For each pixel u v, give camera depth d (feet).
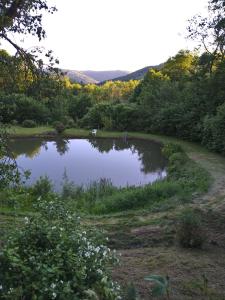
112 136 138.92
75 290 13.17
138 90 193.98
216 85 38.52
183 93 128.47
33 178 70.38
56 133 144.77
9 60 27.73
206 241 26.61
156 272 21.42
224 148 82.38
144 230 31.24
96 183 57.93
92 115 164.25
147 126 145.07
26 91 29.01
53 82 29.04
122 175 75.25
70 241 14.73
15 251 13.56
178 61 183.62
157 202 42.50
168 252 25.35
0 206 35.12
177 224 29.30
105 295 13.61
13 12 25.46
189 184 50.03
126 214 37.17
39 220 15.92
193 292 18.69
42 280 12.56
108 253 16.05
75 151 110.01
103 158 96.43
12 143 126.52
